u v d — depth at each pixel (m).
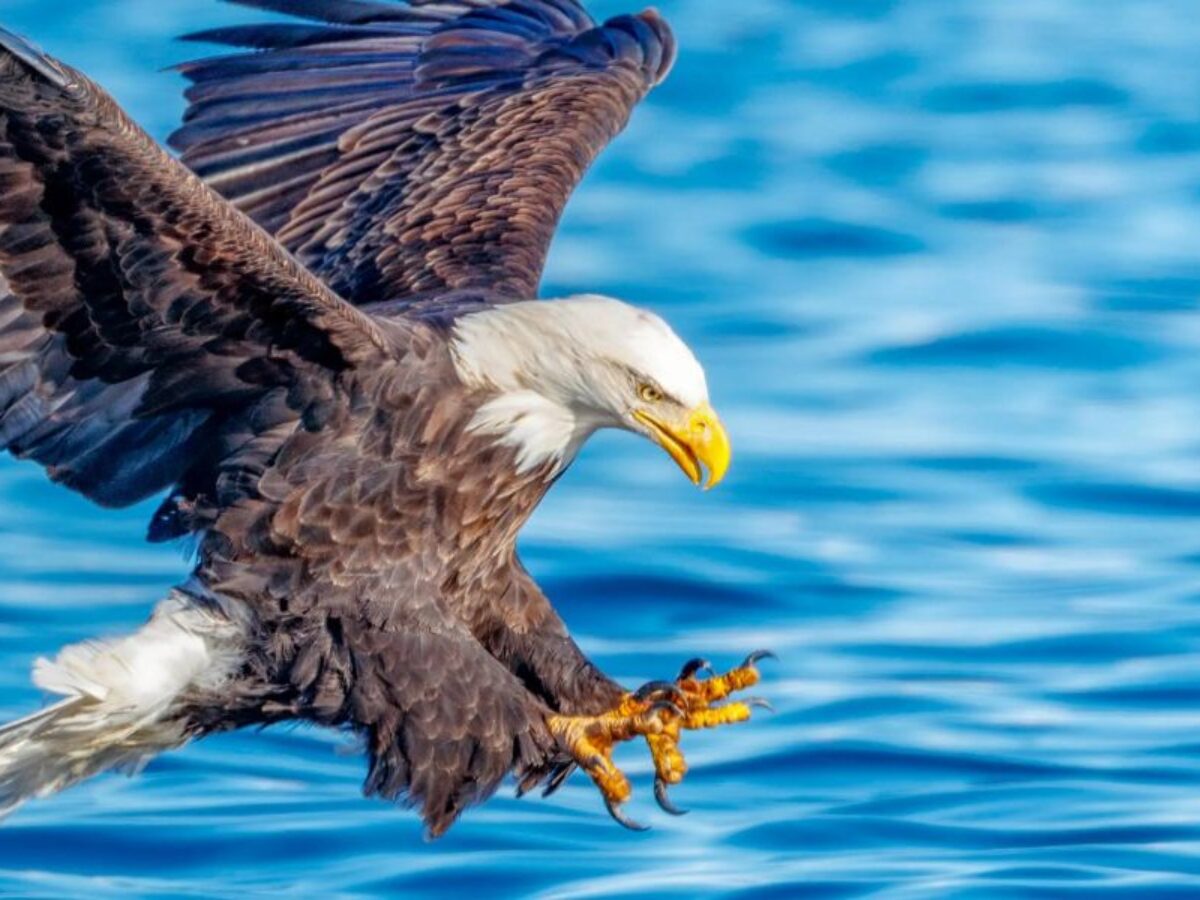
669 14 35.75
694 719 10.48
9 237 9.94
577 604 15.95
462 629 10.59
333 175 13.06
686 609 15.86
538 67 13.93
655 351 10.44
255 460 10.43
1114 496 18.06
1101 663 14.71
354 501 10.38
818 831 12.44
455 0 14.20
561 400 10.57
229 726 10.57
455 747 10.43
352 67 13.62
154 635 10.38
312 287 10.12
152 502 17.52
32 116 9.52
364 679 10.40
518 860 12.19
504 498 10.61
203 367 10.35
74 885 11.98
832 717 13.88
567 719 10.61
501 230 12.48
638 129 30.55
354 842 12.43
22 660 14.59
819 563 16.62
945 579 16.34
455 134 13.21
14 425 10.41
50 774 10.41
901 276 24.33
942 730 13.65
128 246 9.98
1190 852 11.94
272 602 10.41
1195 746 13.34
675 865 12.06
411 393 10.39
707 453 10.45
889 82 32.78
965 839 12.25
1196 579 16.23
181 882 12.00
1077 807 12.57
